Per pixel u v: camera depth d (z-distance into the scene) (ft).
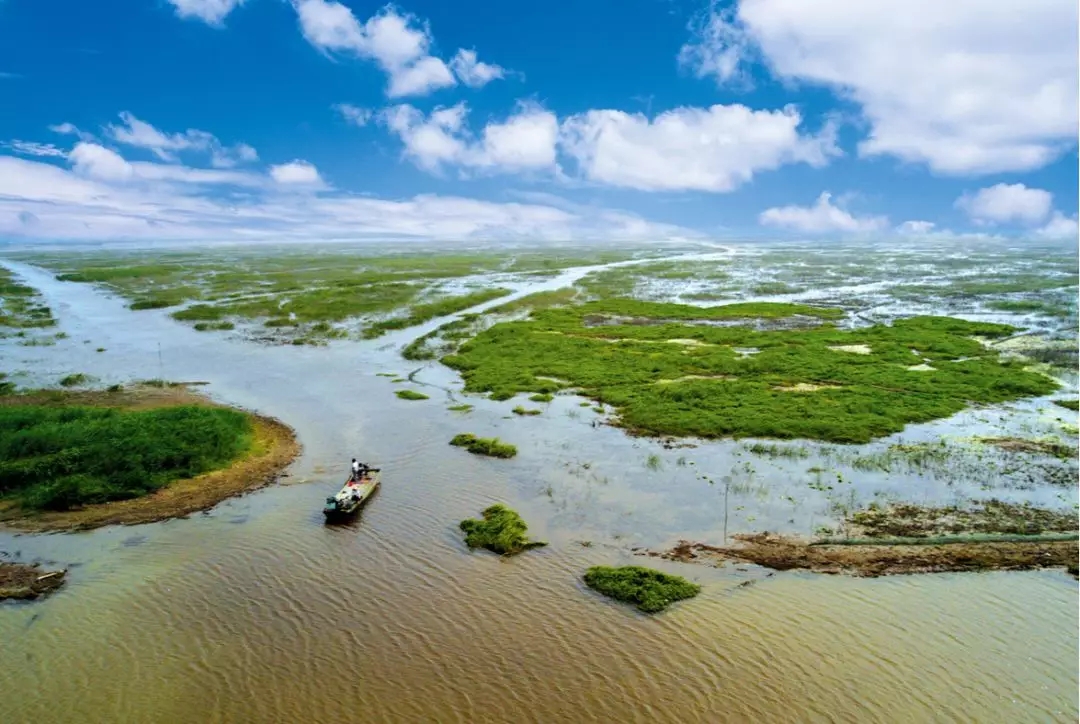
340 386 165.07
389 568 82.64
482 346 204.23
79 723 59.00
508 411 143.95
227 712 60.34
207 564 83.66
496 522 91.40
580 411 143.54
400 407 147.54
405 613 73.97
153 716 59.82
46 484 100.99
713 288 359.05
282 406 148.05
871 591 76.18
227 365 187.11
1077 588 76.54
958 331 221.66
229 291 333.42
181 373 177.78
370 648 68.39
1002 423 131.54
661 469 111.24
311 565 83.41
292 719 59.57
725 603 74.33
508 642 69.05
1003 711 59.41
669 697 61.52
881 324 243.40
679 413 136.46
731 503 98.32
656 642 68.49
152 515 95.96
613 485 105.29
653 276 423.64
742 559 83.05
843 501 98.37
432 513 96.53
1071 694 61.16
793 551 84.69
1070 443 120.26
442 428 133.18
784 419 131.75
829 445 121.19
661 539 88.38
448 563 83.56
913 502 97.76
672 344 204.64
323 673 65.00
